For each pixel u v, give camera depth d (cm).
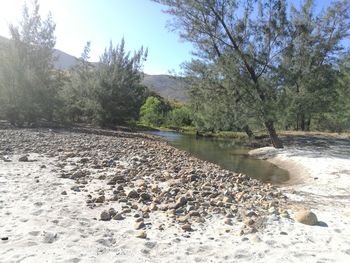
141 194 744
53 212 602
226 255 490
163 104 6662
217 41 2320
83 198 708
